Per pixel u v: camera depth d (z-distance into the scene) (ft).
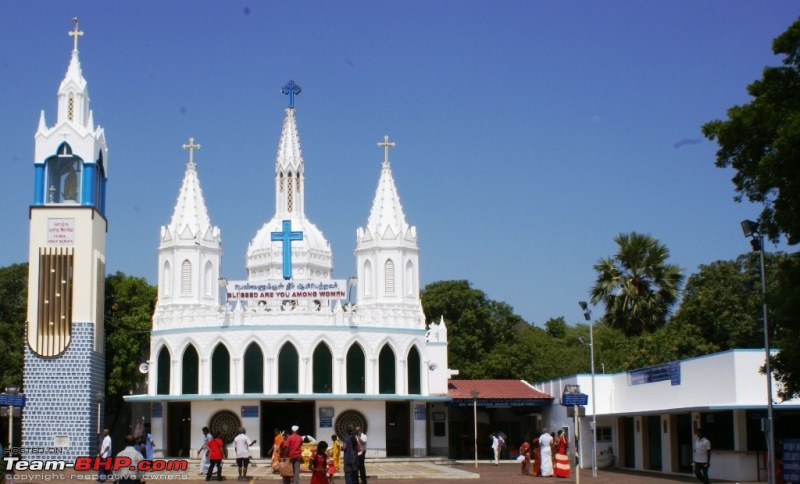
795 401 139.33
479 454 253.24
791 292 101.81
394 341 224.53
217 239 249.34
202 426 215.51
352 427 215.92
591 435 190.80
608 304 256.11
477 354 338.75
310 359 217.56
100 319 225.56
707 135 111.34
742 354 142.20
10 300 262.67
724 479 144.97
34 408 213.46
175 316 223.51
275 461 148.15
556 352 317.22
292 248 269.64
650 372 174.60
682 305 250.98
